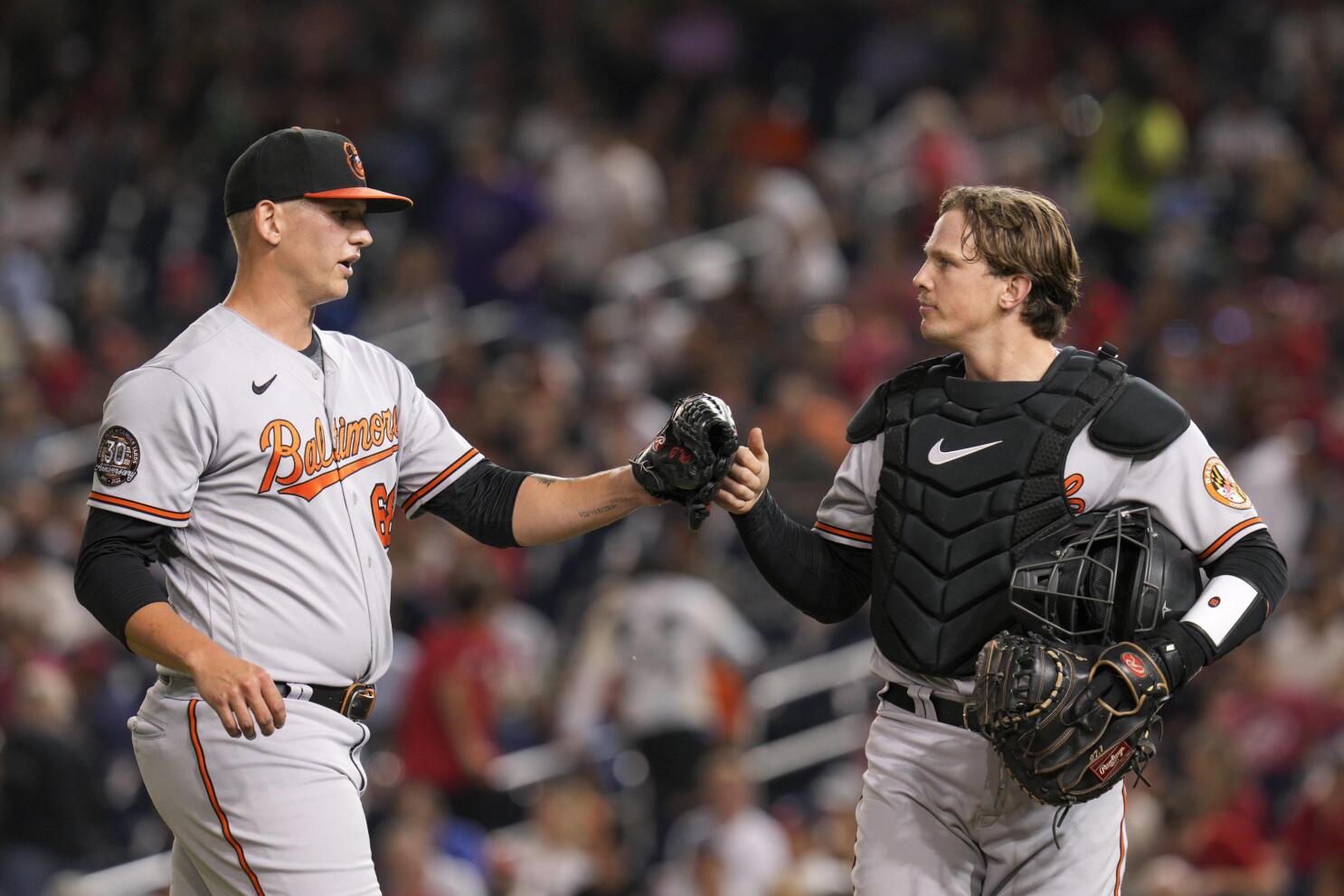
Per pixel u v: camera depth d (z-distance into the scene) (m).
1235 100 52.38
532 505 14.93
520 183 50.00
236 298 13.95
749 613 34.97
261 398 13.49
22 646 33.28
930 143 49.69
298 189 13.75
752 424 39.03
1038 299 13.79
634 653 30.91
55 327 50.28
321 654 13.56
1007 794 13.53
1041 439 13.41
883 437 14.25
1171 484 13.38
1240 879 27.23
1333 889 26.97
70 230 56.62
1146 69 48.91
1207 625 12.94
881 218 49.94
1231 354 42.16
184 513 13.28
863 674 33.81
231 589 13.41
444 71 57.91
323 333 14.47
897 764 13.95
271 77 57.84
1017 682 12.66
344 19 60.06
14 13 62.31
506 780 31.28
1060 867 13.64
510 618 35.00
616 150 49.38
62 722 31.34
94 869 31.00
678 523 32.16
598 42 58.12
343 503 13.84
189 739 13.32
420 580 35.06
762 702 33.34
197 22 60.72
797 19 59.72
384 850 29.61
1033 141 52.16
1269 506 36.19
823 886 27.56
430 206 53.25
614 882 29.11
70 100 61.03
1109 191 48.41
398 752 30.94
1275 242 48.19
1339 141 51.06
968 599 13.41
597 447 40.16
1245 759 29.61
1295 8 55.44
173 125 57.44
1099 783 12.84
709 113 54.03
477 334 46.28
